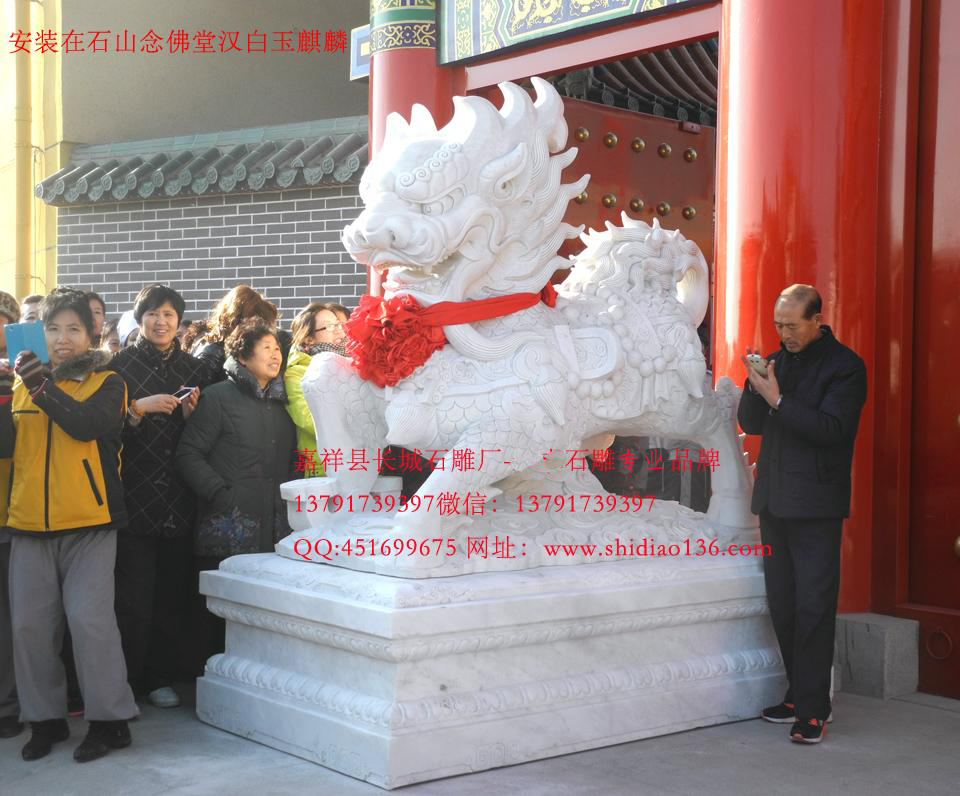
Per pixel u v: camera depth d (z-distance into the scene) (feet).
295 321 15.93
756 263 15.72
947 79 15.31
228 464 14.69
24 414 12.13
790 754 12.26
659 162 24.20
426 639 11.14
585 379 12.73
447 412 12.18
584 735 12.23
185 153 31.94
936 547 15.34
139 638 14.19
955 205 15.21
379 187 12.21
